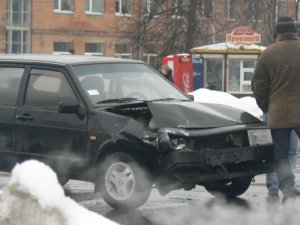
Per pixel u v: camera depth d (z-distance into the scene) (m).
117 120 9.61
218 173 9.45
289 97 9.48
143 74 10.99
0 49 51.59
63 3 54.47
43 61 10.59
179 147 9.24
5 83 10.80
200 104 10.20
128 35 40.09
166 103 9.83
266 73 9.68
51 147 10.14
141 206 9.95
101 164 9.71
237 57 29.16
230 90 29.39
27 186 5.59
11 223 5.61
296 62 9.48
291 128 9.48
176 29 37.47
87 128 9.79
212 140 9.57
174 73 27.52
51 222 5.53
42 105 10.33
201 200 10.69
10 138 10.53
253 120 10.03
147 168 9.41
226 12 42.06
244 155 9.61
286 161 9.63
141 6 40.00
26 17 52.91
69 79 10.20
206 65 29.25
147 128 9.43
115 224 5.65
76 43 55.00
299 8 47.50
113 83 10.45
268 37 40.47
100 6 55.88
